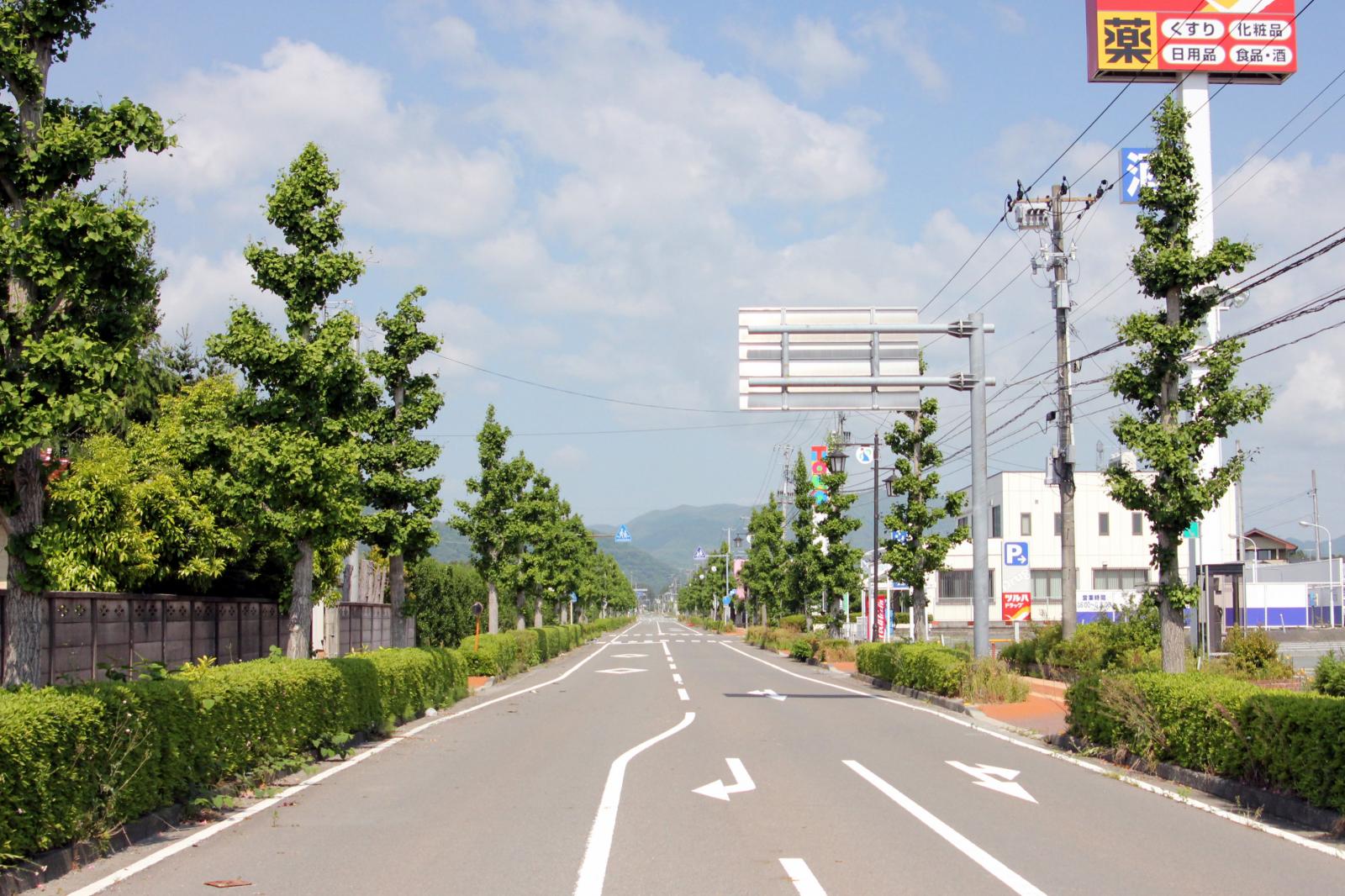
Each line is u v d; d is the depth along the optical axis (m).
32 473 8.23
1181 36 29.62
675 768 11.78
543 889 6.47
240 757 10.02
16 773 6.47
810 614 44.62
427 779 11.05
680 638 72.69
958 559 60.69
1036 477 54.66
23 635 8.14
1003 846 7.83
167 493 17.39
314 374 13.88
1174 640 13.24
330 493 13.98
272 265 14.26
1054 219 23.06
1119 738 12.51
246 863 7.21
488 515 32.62
